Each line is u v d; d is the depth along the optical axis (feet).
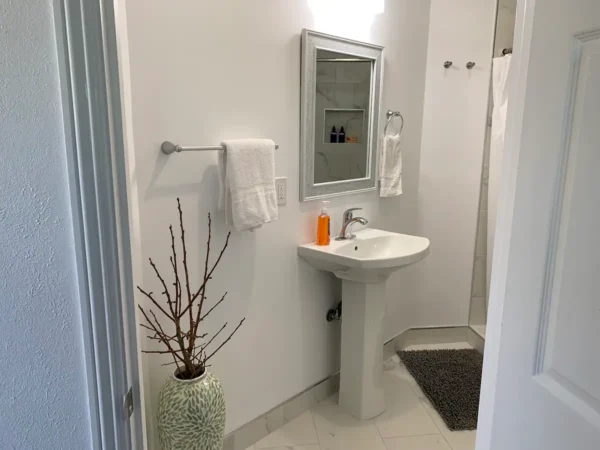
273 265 6.68
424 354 9.45
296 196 6.84
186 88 5.21
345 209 7.78
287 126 6.48
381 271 6.59
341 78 7.13
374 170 8.13
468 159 9.17
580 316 2.21
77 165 2.26
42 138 2.26
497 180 8.80
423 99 8.91
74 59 2.15
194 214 5.54
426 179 9.22
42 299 2.43
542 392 2.48
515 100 2.90
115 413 2.59
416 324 9.87
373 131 7.90
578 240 2.20
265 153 5.75
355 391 7.45
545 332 2.46
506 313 2.78
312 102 6.72
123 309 2.56
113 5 2.28
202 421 4.88
